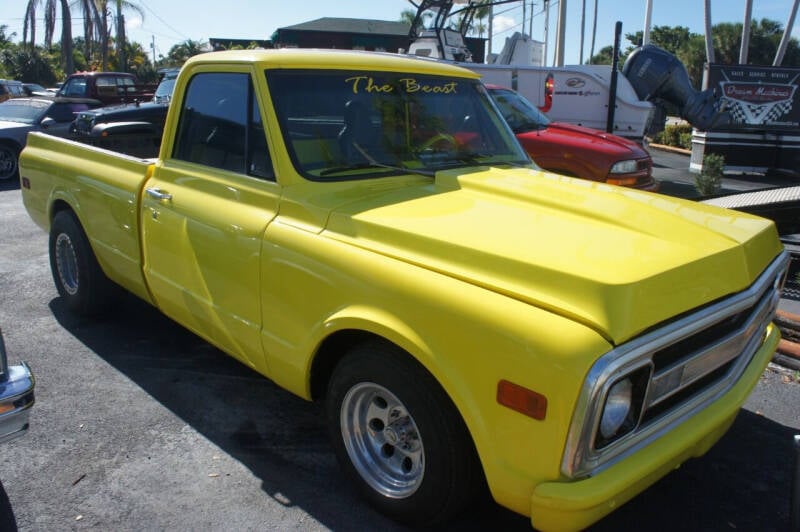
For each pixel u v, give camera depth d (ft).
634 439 7.76
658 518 10.19
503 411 7.57
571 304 7.46
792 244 22.02
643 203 10.42
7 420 8.50
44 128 42.86
